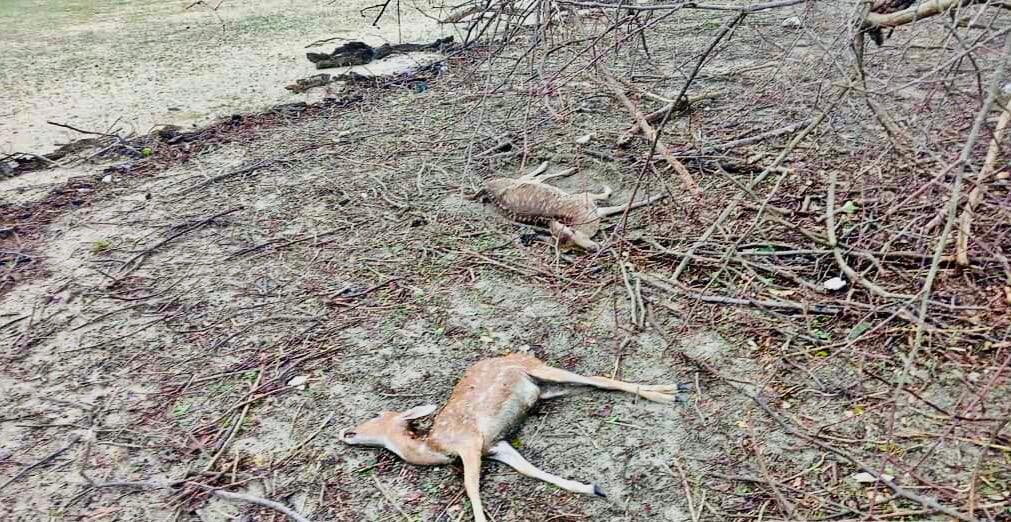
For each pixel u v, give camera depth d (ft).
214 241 16.25
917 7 11.69
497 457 10.02
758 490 9.32
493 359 11.03
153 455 10.71
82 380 12.30
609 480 9.70
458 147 19.98
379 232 16.06
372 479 10.05
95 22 38.04
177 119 23.80
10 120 24.44
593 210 14.90
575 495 9.50
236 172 19.51
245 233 16.47
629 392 10.87
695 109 20.38
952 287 12.02
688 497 9.32
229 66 29.22
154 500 10.00
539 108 21.09
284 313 13.57
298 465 10.35
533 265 14.35
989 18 19.42
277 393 11.66
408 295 13.80
